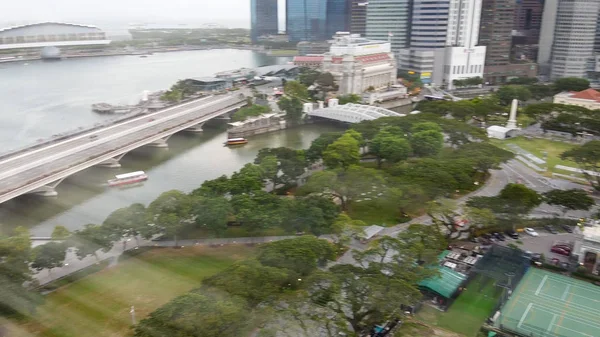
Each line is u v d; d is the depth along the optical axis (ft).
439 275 225.35
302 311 172.65
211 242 275.18
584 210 327.47
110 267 234.79
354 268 211.00
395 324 201.77
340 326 170.60
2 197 339.77
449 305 223.10
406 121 518.78
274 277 193.77
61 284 212.43
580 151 399.85
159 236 281.13
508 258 263.29
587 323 215.92
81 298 197.98
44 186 372.79
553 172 435.94
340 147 421.18
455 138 488.44
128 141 501.15
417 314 216.74
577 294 239.91
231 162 495.00
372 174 341.21
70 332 172.14
